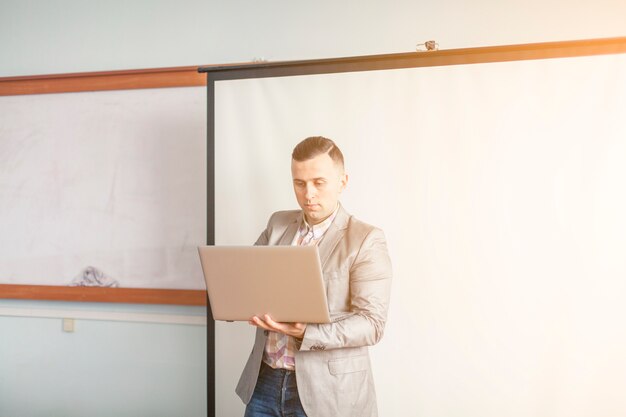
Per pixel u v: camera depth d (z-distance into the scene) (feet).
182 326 7.55
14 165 7.97
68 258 7.80
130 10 7.80
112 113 7.70
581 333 5.91
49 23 8.04
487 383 6.09
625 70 5.86
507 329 6.05
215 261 5.03
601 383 5.87
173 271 7.51
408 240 6.27
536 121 6.03
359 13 7.13
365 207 6.37
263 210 6.64
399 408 6.27
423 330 6.23
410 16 7.00
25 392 8.02
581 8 6.64
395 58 6.34
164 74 7.49
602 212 5.89
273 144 6.63
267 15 7.38
